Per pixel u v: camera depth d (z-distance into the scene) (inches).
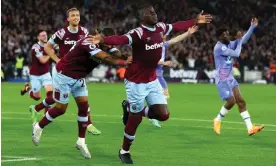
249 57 1644.9
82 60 410.9
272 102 957.8
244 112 533.6
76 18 498.6
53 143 482.9
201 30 1744.6
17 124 615.5
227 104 542.3
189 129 586.6
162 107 397.1
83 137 415.2
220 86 541.6
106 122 650.8
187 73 1565.0
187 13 1907.0
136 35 381.1
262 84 1529.3
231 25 1887.3
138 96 393.1
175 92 1174.3
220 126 604.4
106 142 493.4
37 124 434.0
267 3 1980.8
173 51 1605.6
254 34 1782.7
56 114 427.8
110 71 1553.9
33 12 1791.3
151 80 397.4
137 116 397.7
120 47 1576.0
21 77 1539.1
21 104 873.5
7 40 1615.4
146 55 387.5
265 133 560.7
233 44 546.6
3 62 1541.6
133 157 421.4
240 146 476.4
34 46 643.5
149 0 1913.1
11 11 1768.0
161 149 457.7
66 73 413.1
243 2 1968.5
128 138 394.6
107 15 1866.4
